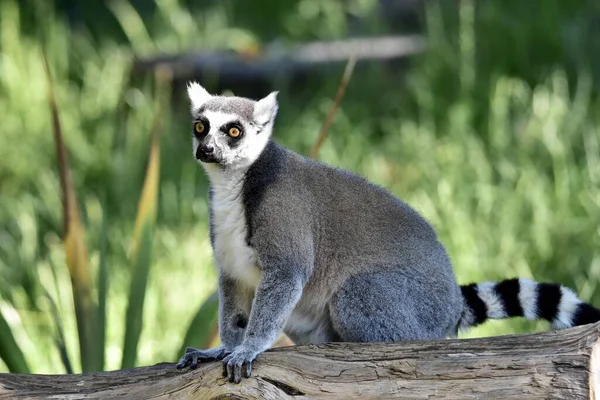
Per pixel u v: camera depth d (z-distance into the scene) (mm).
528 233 13531
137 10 22828
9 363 9234
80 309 9633
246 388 6938
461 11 18250
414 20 21531
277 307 7766
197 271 13609
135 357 9805
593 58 17984
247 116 8391
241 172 8227
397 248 8336
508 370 6410
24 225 15016
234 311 8414
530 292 8484
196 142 8617
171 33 21172
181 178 16391
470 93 17078
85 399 7180
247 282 8406
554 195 14094
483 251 13203
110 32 22219
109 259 14062
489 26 18734
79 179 16406
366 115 17938
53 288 13070
